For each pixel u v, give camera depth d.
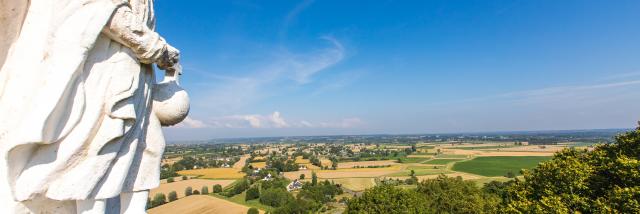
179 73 5.71
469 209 35.75
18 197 3.86
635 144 20.16
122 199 5.04
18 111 3.84
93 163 4.21
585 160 22.62
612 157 21.19
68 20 3.93
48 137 3.81
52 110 3.73
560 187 21.58
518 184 25.66
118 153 4.59
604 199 18.58
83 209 4.28
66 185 4.04
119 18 4.26
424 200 35.91
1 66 4.12
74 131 4.07
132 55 4.61
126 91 4.46
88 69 4.18
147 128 5.18
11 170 3.80
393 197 30.78
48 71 3.82
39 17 3.95
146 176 5.16
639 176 17.59
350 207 32.62
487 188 50.03
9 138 3.86
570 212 19.91
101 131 4.27
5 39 4.02
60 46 3.87
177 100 5.41
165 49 4.96
